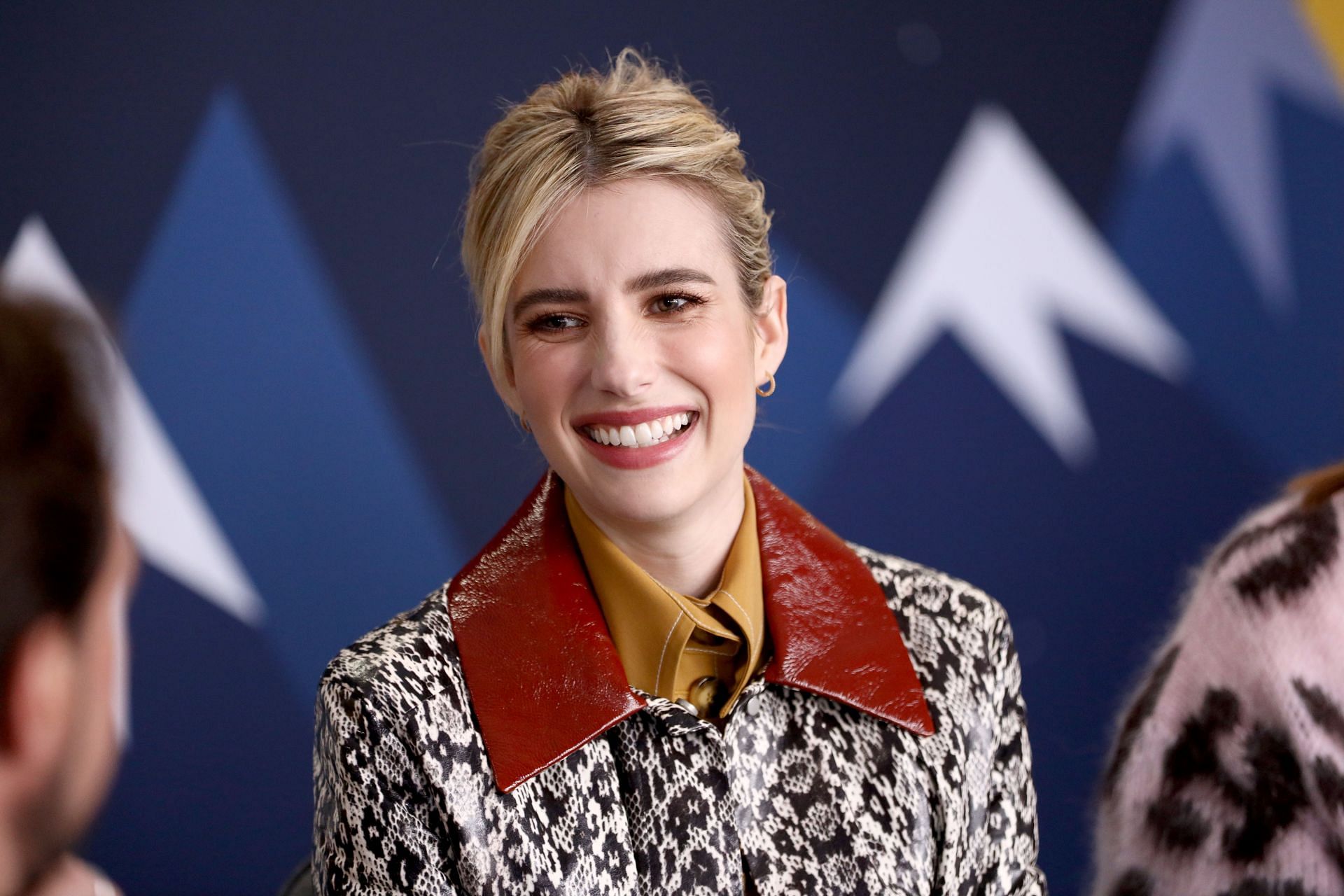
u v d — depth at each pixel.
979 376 5.97
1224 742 2.30
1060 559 5.99
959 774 2.45
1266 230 6.00
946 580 2.65
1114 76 5.96
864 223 5.92
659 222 2.21
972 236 5.96
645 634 2.36
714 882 2.25
